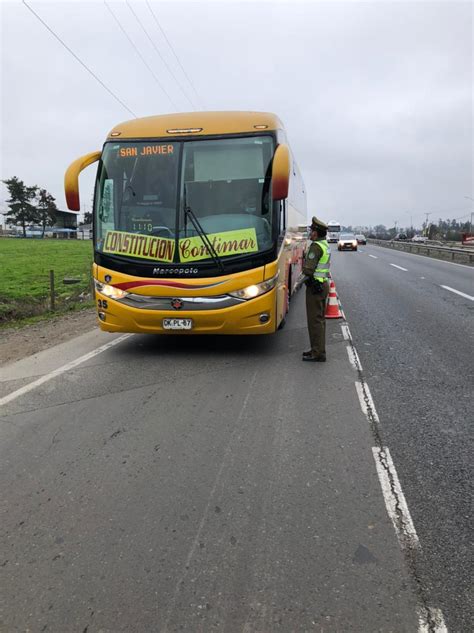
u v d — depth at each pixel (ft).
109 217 22.29
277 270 21.94
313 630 7.54
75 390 18.86
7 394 18.54
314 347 22.58
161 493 11.44
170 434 14.69
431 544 9.55
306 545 9.52
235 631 7.55
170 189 21.88
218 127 22.29
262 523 10.25
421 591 8.32
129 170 22.27
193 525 10.21
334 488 11.59
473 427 15.17
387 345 25.94
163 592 8.36
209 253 21.29
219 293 21.22
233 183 21.72
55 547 9.56
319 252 21.84
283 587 8.43
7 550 9.49
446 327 30.71
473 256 83.51
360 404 17.11
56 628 7.65
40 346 27.32
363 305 39.65
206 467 12.64
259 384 19.36
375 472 12.34
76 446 13.96
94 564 9.06
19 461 13.10
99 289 22.45
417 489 11.56
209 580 8.62
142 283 21.59
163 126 22.61
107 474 12.35
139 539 9.77
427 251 114.52
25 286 62.03
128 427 15.25
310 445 13.88
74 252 146.82
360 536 9.79
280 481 11.92
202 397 17.90
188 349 25.20
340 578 8.63
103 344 26.81
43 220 353.10
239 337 27.94
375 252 129.29
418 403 17.24
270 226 21.49
